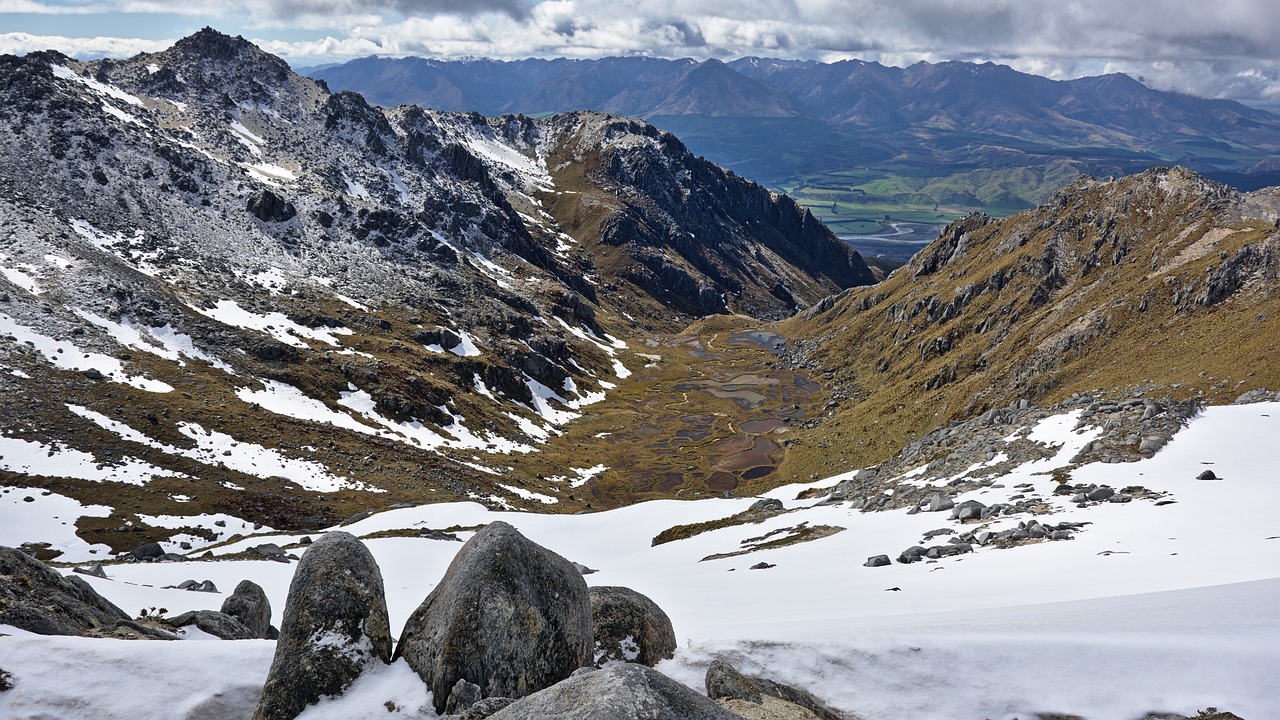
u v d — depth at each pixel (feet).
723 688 47.47
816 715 45.60
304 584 52.26
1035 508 132.87
